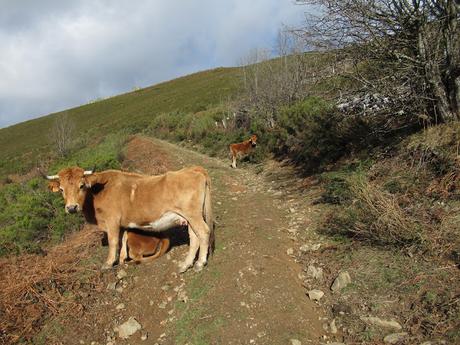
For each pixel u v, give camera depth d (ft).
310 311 17.88
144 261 23.45
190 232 22.30
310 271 20.59
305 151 41.34
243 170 49.88
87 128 155.33
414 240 19.63
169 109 148.87
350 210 23.82
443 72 27.37
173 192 21.39
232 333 16.76
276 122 61.52
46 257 25.39
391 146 29.73
